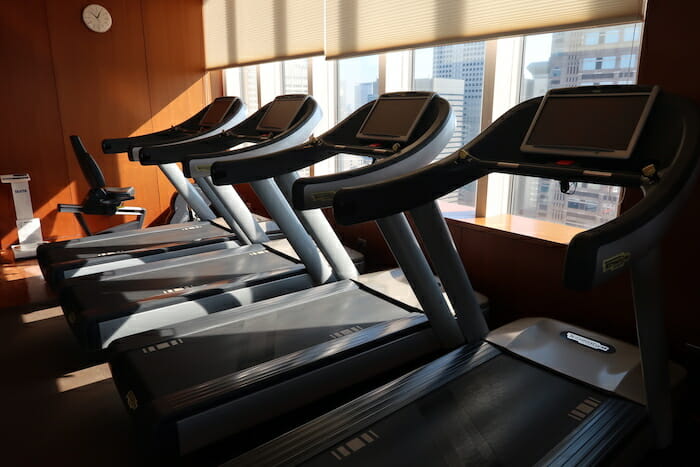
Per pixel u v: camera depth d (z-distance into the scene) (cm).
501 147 189
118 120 530
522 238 252
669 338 207
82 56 502
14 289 384
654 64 193
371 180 204
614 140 158
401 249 209
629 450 155
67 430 217
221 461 184
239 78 575
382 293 281
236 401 185
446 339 227
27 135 488
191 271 324
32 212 489
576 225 269
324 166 452
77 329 257
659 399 162
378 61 349
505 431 159
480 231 274
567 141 167
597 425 160
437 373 192
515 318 266
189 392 185
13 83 475
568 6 221
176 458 175
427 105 228
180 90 559
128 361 212
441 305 222
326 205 201
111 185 538
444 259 199
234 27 501
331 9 360
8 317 333
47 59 486
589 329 221
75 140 402
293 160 254
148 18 528
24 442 210
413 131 225
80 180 520
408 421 166
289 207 302
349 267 307
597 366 191
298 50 415
